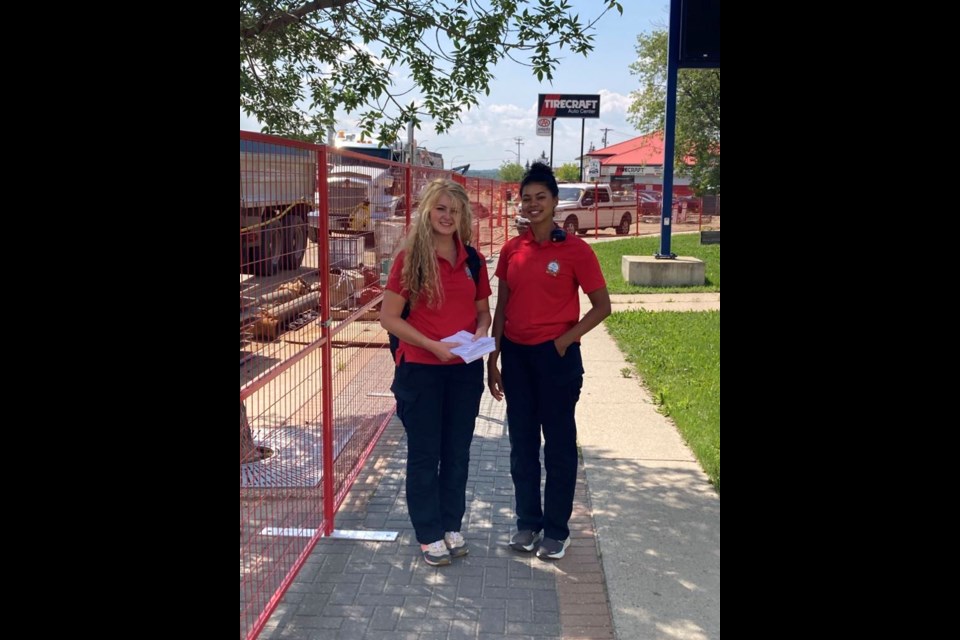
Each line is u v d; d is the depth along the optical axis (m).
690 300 12.62
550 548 4.07
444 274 3.87
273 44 6.53
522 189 3.84
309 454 4.43
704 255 19.16
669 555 4.07
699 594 3.70
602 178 50.38
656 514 4.56
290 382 3.86
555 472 4.02
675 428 6.15
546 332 3.89
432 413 3.91
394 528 4.48
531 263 3.87
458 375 3.91
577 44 6.21
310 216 4.06
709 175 22.50
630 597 3.67
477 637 3.39
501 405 7.11
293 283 3.86
